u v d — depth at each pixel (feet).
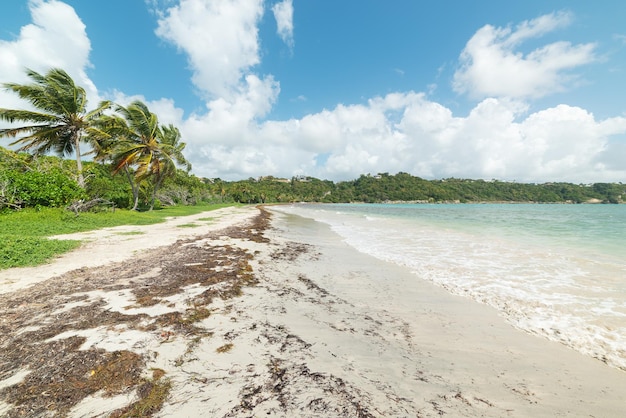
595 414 8.58
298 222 80.94
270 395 8.78
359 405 8.55
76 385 8.83
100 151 79.20
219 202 248.32
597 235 47.78
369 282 22.22
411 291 20.10
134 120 82.58
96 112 72.13
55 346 11.02
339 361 11.01
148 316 14.08
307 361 10.85
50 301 15.67
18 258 23.68
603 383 10.09
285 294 18.81
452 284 21.54
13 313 14.06
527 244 39.27
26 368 9.62
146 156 82.43
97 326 12.82
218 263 25.93
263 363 10.52
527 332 13.91
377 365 10.87
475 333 13.82
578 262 28.14
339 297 18.74
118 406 8.02
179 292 17.74
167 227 54.54
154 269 22.84
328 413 8.15
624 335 13.46
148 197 111.65
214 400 8.42
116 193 82.64
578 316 15.60
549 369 10.89
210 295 17.48
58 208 53.31
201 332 12.71
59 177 58.49
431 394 9.28
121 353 10.65
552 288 20.29
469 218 92.94
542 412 8.60
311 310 16.24
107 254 28.30
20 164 70.54
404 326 14.52
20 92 59.93
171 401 8.30
